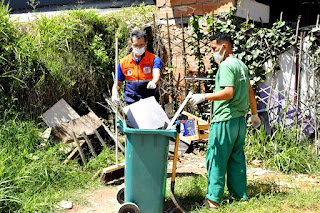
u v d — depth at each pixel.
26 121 5.66
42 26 6.53
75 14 6.87
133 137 3.56
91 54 6.76
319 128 6.01
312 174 5.40
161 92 7.11
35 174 4.59
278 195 4.21
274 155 5.68
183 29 6.66
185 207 4.08
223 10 6.56
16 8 9.69
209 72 6.62
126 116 3.92
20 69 5.76
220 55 4.00
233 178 4.06
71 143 5.71
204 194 4.36
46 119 5.83
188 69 6.88
